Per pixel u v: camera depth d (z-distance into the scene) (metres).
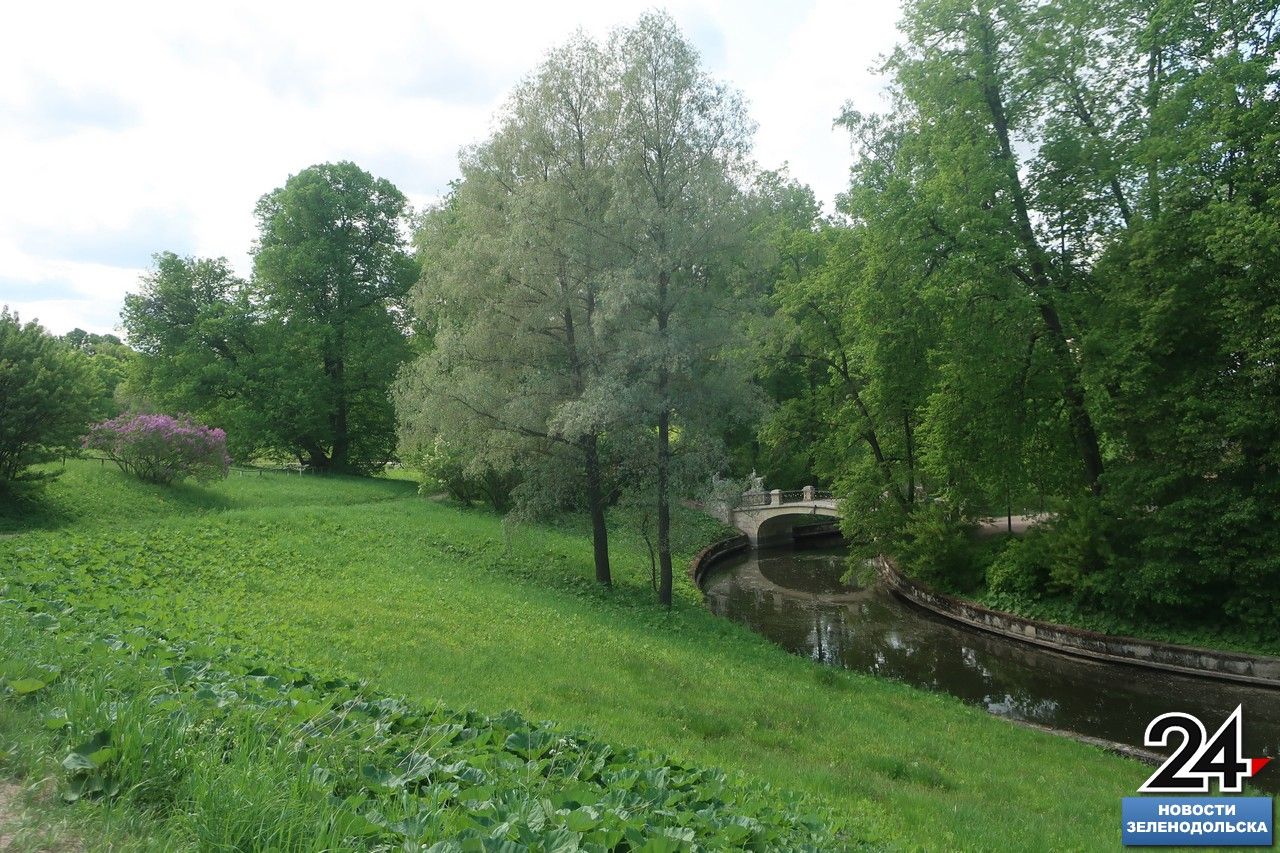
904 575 31.77
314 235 43.19
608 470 24.50
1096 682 20.38
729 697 13.95
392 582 19.05
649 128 20.98
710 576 35.75
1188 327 21.00
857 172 32.06
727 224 20.81
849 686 17.11
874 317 26.00
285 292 42.94
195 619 11.02
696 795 6.10
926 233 24.38
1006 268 23.52
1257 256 17.92
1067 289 24.22
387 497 37.81
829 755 11.44
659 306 21.45
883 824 8.03
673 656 16.84
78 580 12.73
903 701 16.45
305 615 13.85
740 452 48.66
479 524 30.92
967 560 28.09
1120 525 23.00
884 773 11.05
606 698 12.25
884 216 24.78
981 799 10.34
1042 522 26.39
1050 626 23.56
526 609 18.97
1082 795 11.24
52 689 5.24
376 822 4.00
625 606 22.69
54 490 23.55
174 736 4.39
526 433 23.09
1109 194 23.91
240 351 42.75
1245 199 18.78
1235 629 20.81
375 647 12.50
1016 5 22.78
